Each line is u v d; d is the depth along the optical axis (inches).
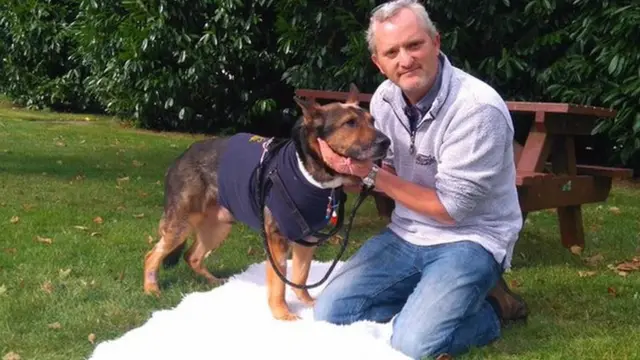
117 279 195.9
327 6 429.4
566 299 188.5
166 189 186.9
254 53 499.5
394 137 161.6
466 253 150.6
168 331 154.9
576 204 229.9
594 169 240.7
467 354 149.3
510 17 386.6
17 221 255.4
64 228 250.1
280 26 442.6
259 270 203.3
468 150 147.3
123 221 263.4
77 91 679.7
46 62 698.2
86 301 178.5
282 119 547.5
